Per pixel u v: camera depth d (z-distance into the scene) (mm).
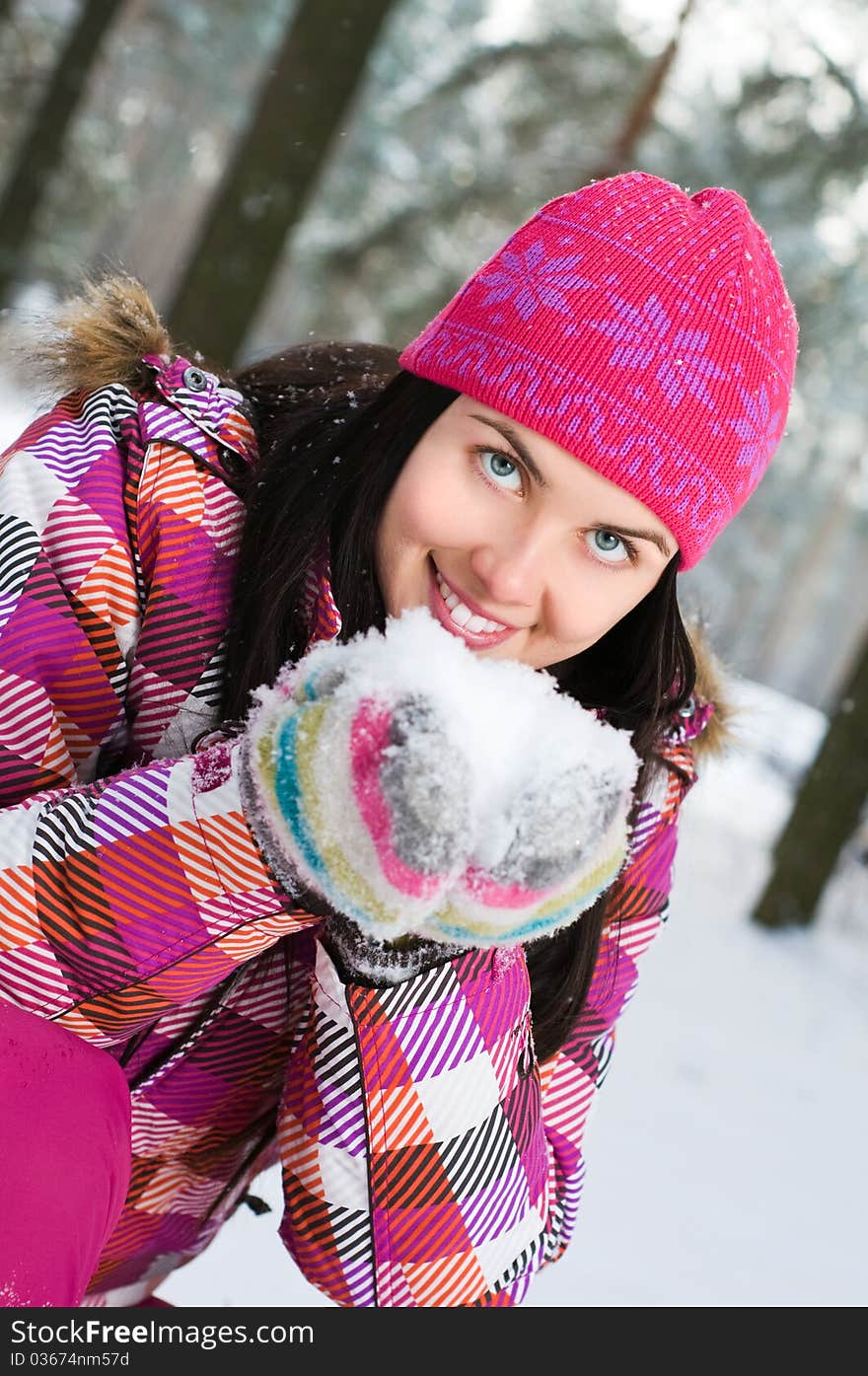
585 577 1181
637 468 1152
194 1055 1254
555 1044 1330
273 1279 1914
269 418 1400
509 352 1175
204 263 5270
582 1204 2615
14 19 10094
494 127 13688
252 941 1032
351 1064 1122
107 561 1216
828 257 11211
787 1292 2512
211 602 1249
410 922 876
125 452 1268
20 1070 992
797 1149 3354
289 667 989
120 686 1236
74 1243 943
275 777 902
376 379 1483
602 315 1172
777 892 5918
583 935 1307
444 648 898
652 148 11078
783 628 38250
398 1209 1136
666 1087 3488
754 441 1231
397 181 16734
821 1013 4750
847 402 19141
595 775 881
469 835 841
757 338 1225
